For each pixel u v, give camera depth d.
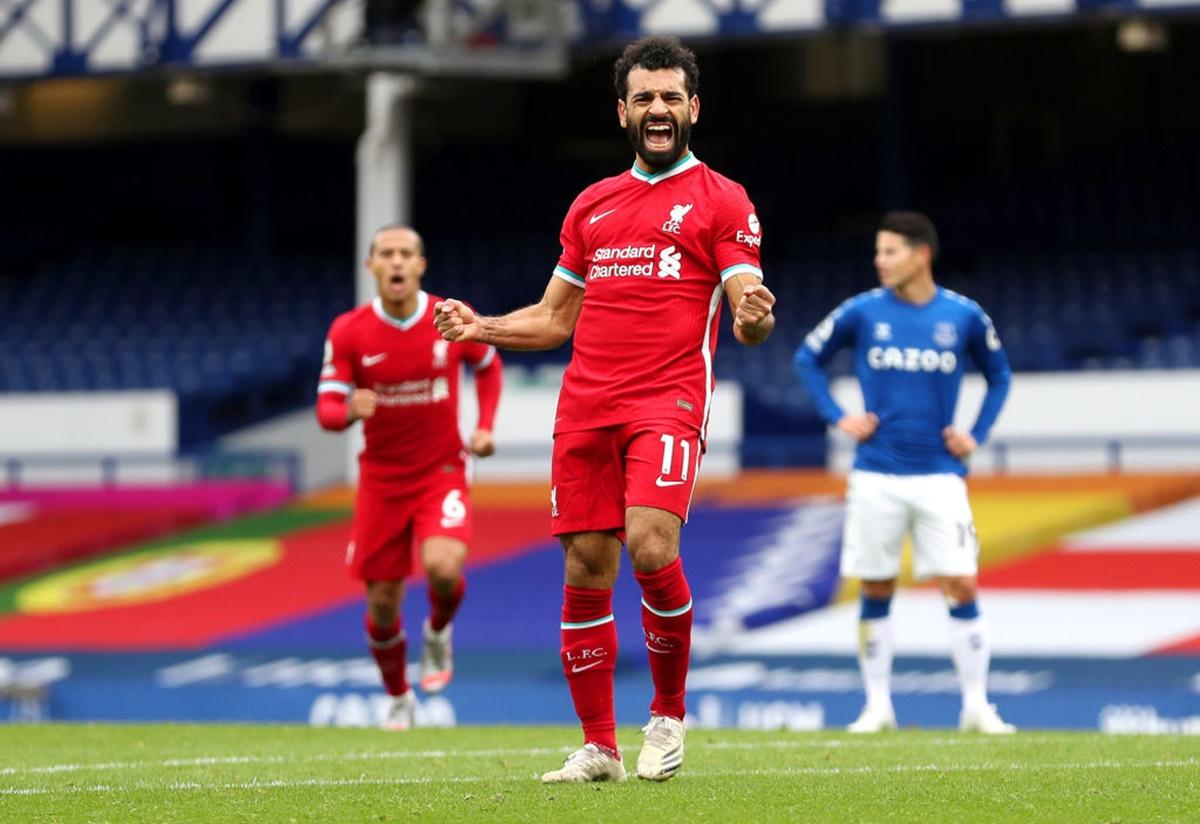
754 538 47.16
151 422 59.81
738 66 73.62
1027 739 19.55
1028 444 50.12
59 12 56.94
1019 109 72.06
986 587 41.75
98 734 21.91
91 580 49.16
